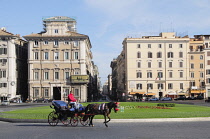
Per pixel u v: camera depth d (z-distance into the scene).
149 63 108.50
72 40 98.06
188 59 108.75
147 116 32.44
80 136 20.77
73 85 97.50
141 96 107.81
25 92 110.00
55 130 24.02
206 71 109.19
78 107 26.69
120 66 138.25
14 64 98.19
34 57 98.06
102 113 25.83
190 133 21.66
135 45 108.69
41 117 32.66
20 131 23.77
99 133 22.05
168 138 19.62
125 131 22.88
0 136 21.28
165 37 110.38
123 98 119.81
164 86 108.25
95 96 171.88
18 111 44.06
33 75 97.88
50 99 96.44
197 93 108.44
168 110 42.94
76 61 97.56
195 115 33.53
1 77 96.75
